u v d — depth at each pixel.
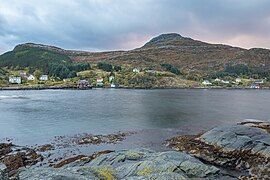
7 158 46.16
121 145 56.06
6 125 77.81
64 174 26.42
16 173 26.98
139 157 37.56
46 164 44.66
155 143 56.88
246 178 36.66
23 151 51.12
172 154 37.53
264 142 45.28
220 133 49.88
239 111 108.31
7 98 159.38
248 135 48.09
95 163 37.22
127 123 80.31
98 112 102.62
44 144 57.50
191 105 125.50
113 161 36.91
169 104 128.38
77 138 62.34
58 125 77.94
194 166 34.22
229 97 176.25
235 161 43.47
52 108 114.56
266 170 39.25
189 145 50.78
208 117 91.56
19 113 100.38
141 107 116.81
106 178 28.69
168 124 78.56
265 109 115.94
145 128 72.94
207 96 180.50
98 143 57.91
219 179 34.81
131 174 31.61
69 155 49.56
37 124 79.44
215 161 44.16
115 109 110.75
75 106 121.06
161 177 27.67
